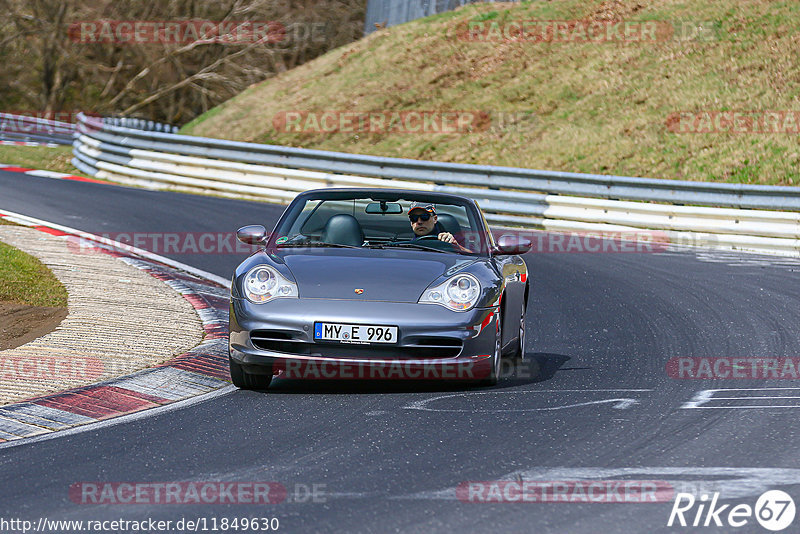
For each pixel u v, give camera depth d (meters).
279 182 77.06
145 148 84.12
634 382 25.86
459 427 20.58
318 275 24.58
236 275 25.16
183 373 25.94
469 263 25.78
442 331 23.53
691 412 22.00
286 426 20.80
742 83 88.94
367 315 23.41
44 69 165.00
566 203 65.94
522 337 29.50
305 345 23.59
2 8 158.12
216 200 72.44
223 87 158.88
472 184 71.69
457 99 101.56
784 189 59.28
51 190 71.44
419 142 95.62
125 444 19.36
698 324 35.50
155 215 61.97
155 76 161.38
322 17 154.38
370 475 17.05
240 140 105.62
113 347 28.11
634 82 94.62
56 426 20.78
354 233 27.23
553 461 17.89
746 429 20.31
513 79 101.94
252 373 24.34
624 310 38.66
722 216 59.94
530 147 89.56
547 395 24.05
